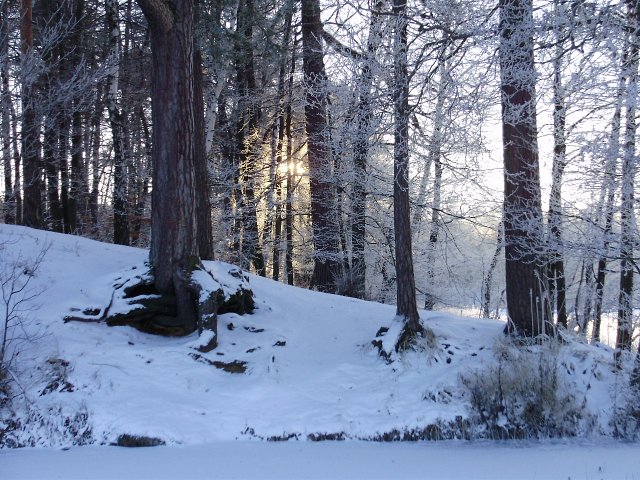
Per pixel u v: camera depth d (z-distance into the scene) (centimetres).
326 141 1409
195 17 1148
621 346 978
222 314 886
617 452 555
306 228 2002
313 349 880
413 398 705
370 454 548
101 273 897
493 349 823
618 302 1010
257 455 533
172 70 843
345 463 506
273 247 1953
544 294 806
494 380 687
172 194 844
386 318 1015
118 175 1512
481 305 1855
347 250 1577
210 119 1627
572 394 685
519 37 772
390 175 1514
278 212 1911
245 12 1368
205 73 1794
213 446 571
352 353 867
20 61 1227
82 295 816
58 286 832
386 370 793
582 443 610
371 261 1683
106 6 1409
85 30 1681
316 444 594
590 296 1218
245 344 831
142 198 1973
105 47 1722
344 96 1070
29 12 1263
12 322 704
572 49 743
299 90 1841
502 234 1281
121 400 624
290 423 634
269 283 1129
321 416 655
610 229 789
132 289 830
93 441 568
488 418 659
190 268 845
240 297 915
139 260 976
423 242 1677
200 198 1091
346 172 1437
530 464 504
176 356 753
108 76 1450
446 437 638
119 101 1777
